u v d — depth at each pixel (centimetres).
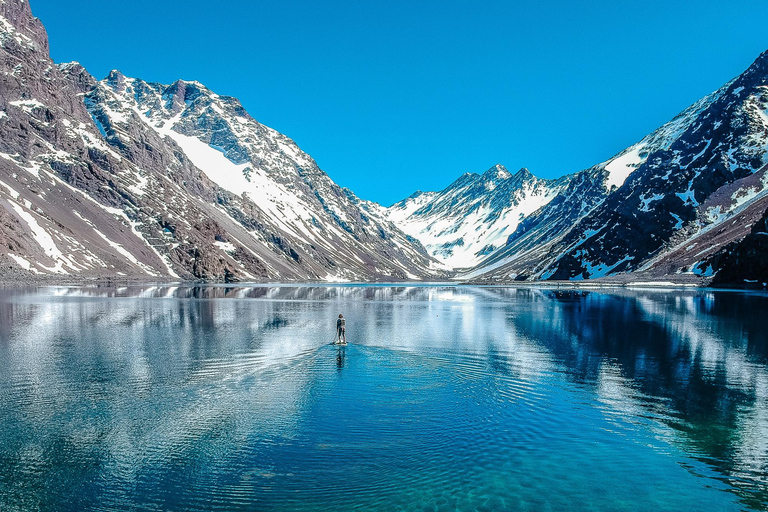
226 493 1650
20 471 1803
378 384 2939
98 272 17162
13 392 2744
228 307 8319
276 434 2138
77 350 4009
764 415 2425
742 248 15425
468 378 3084
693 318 6731
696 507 1583
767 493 1678
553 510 1552
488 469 1827
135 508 1562
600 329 5541
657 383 3000
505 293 15025
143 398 2636
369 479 1744
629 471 1823
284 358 3697
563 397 2689
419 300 11306
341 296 12900
